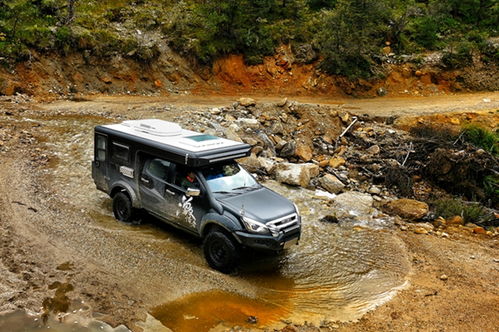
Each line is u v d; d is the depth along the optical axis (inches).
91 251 295.4
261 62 1279.5
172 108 846.5
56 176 446.0
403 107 1045.2
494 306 288.5
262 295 273.3
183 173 315.0
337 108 914.1
